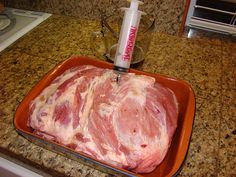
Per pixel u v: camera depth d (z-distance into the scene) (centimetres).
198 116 59
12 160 57
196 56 79
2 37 87
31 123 51
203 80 70
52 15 102
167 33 89
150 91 53
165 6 81
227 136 54
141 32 76
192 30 91
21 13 103
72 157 48
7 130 56
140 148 44
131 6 54
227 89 67
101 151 45
